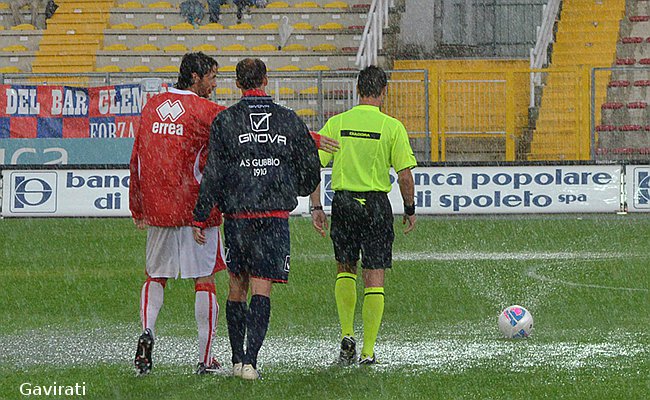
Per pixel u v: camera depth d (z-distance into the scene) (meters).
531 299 31.53
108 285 34.88
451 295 32.44
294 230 52.78
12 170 60.72
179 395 18.05
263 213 19.58
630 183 59.72
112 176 60.56
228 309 20.12
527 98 75.62
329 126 22.41
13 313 29.58
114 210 60.44
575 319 27.77
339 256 22.03
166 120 20.09
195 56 20.56
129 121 63.09
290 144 19.73
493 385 18.88
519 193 59.69
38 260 42.12
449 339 24.67
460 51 87.56
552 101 73.94
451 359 21.80
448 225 54.84
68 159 63.06
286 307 30.33
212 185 19.44
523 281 35.16
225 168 19.72
